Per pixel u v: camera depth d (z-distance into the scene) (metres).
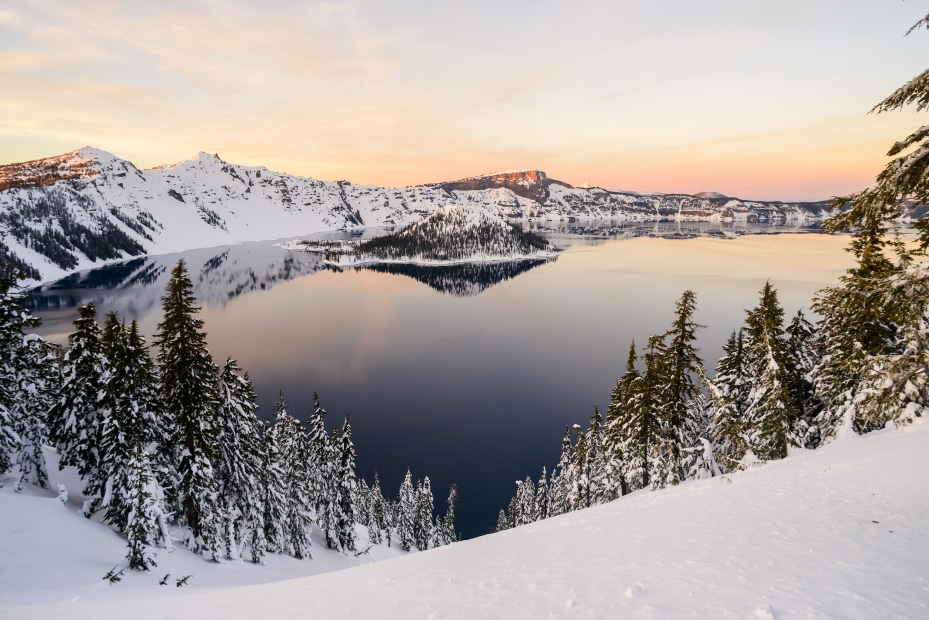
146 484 23.19
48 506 25.52
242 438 32.75
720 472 28.48
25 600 15.87
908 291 9.43
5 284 28.09
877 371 11.66
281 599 13.91
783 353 28.50
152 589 19.09
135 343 26.73
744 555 11.23
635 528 16.50
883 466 16.20
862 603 7.85
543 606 10.13
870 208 9.49
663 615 8.61
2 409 26.98
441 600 11.79
